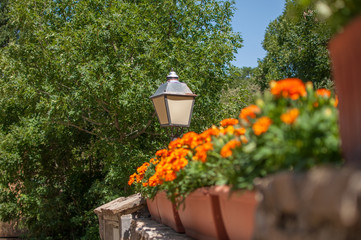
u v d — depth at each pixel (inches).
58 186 597.3
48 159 605.3
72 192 591.2
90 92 432.1
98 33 434.3
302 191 49.3
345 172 44.9
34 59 512.7
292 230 50.6
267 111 77.1
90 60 445.7
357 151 57.6
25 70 516.1
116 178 436.5
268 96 82.2
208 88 483.2
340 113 62.1
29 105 519.8
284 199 53.0
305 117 67.9
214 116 488.1
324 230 45.9
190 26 503.2
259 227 58.2
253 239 59.6
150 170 206.4
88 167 618.8
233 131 112.7
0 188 561.3
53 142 576.1
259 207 60.2
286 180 52.7
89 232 530.0
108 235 286.0
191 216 124.9
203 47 466.6
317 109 74.3
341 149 62.6
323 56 555.8
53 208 559.8
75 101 446.3
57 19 517.0
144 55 427.8
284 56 645.9
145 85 418.0
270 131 73.9
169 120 196.7
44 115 495.8
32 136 516.1
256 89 893.2
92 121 482.9
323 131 65.7
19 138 530.9
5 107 580.4
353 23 54.5
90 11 462.0
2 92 567.8
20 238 633.0
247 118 85.1
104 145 467.8
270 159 72.0
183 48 466.6
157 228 172.2
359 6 54.9
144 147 495.2
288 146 66.6
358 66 56.3
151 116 460.8
